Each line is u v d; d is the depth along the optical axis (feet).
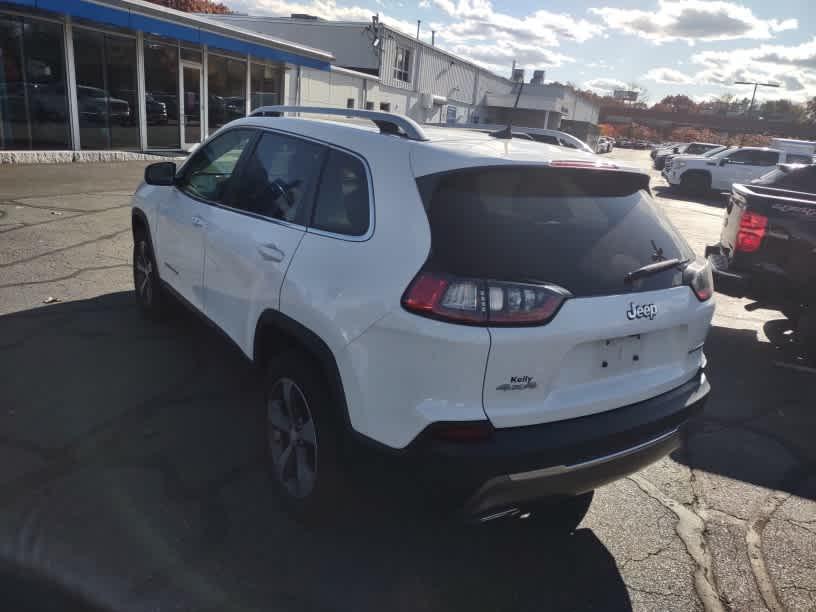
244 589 7.86
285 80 68.28
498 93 144.46
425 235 7.20
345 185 8.63
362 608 7.79
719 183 65.92
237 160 11.57
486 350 6.79
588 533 9.75
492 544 9.27
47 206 28.71
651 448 8.13
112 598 7.46
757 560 9.47
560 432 7.30
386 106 96.84
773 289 17.79
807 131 309.63
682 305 8.46
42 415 11.29
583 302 7.33
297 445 9.07
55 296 17.43
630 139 346.54
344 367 7.64
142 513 8.98
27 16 40.86
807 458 12.73
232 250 10.45
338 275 7.93
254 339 9.84
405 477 7.20
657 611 8.28
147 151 51.67
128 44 48.67
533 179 8.01
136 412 11.69
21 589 7.42
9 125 41.19
